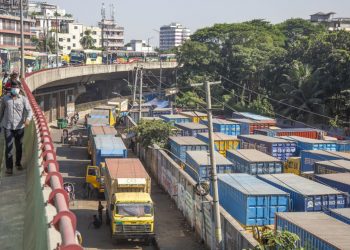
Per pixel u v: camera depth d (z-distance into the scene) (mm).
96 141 46656
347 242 18578
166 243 29500
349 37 84438
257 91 99938
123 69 109375
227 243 25000
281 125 78000
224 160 38031
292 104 79188
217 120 62312
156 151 47094
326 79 76125
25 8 108125
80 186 42906
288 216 22844
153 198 40219
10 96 11961
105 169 37031
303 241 20531
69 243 3725
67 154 58875
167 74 141375
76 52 129625
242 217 26969
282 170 36719
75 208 36375
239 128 59156
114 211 28938
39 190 6809
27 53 80875
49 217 5246
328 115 75625
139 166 35219
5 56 58312
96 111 70312
